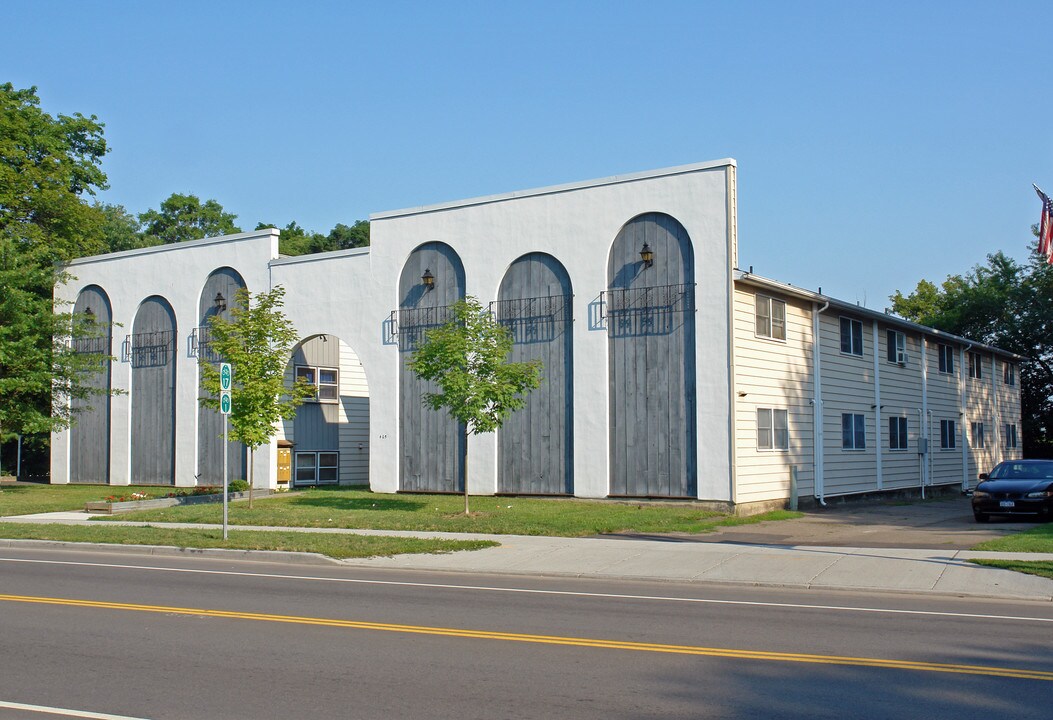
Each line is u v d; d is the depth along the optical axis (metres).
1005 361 46.59
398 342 29.02
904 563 15.04
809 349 27.92
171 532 19.83
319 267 30.67
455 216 28.17
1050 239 19.98
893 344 33.91
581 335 25.83
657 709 7.03
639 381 24.97
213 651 9.00
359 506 24.80
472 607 11.70
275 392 25.27
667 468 24.45
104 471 35.25
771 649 9.14
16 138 38.06
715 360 23.94
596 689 7.60
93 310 35.81
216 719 6.75
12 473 46.38
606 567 15.36
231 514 23.00
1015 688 7.68
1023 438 51.75
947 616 11.18
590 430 25.53
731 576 14.39
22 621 10.59
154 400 34.03
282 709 7.00
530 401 26.64
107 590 13.05
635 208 25.25
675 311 24.56
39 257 34.41
